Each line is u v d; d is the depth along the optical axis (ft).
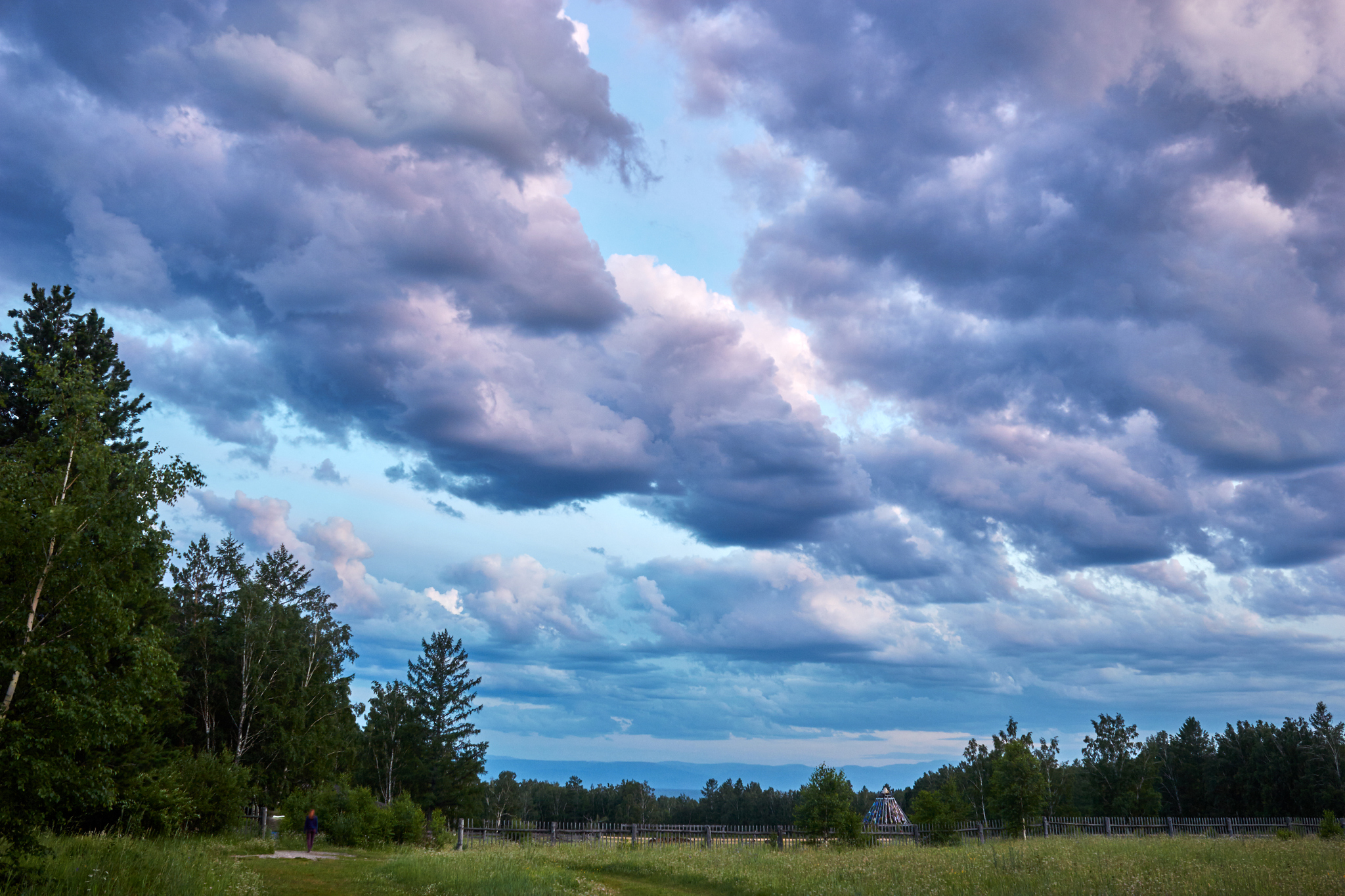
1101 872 55.11
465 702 204.74
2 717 39.22
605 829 107.96
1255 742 217.77
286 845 97.40
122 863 46.98
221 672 140.26
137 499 46.26
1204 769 224.12
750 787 401.49
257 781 136.15
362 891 55.62
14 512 42.32
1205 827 141.49
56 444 47.01
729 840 100.78
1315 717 203.10
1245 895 45.03
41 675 41.32
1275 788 204.95
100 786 43.80
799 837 101.30
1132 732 188.85
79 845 52.37
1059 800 200.03
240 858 70.95
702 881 66.74
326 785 129.90
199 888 45.24
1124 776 184.96
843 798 101.30
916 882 55.47
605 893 60.39
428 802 192.24
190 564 155.84
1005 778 124.77
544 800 394.93
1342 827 124.67
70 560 43.70
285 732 142.00
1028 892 49.14
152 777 70.13
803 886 57.00
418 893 55.47
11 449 48.24
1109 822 131.44
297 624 164.66
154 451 49.29
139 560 47.26
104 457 46.42
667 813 405.18
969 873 58.54
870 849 92.84
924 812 111.75
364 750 205.26
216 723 142.51
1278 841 89.71
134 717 44.52
